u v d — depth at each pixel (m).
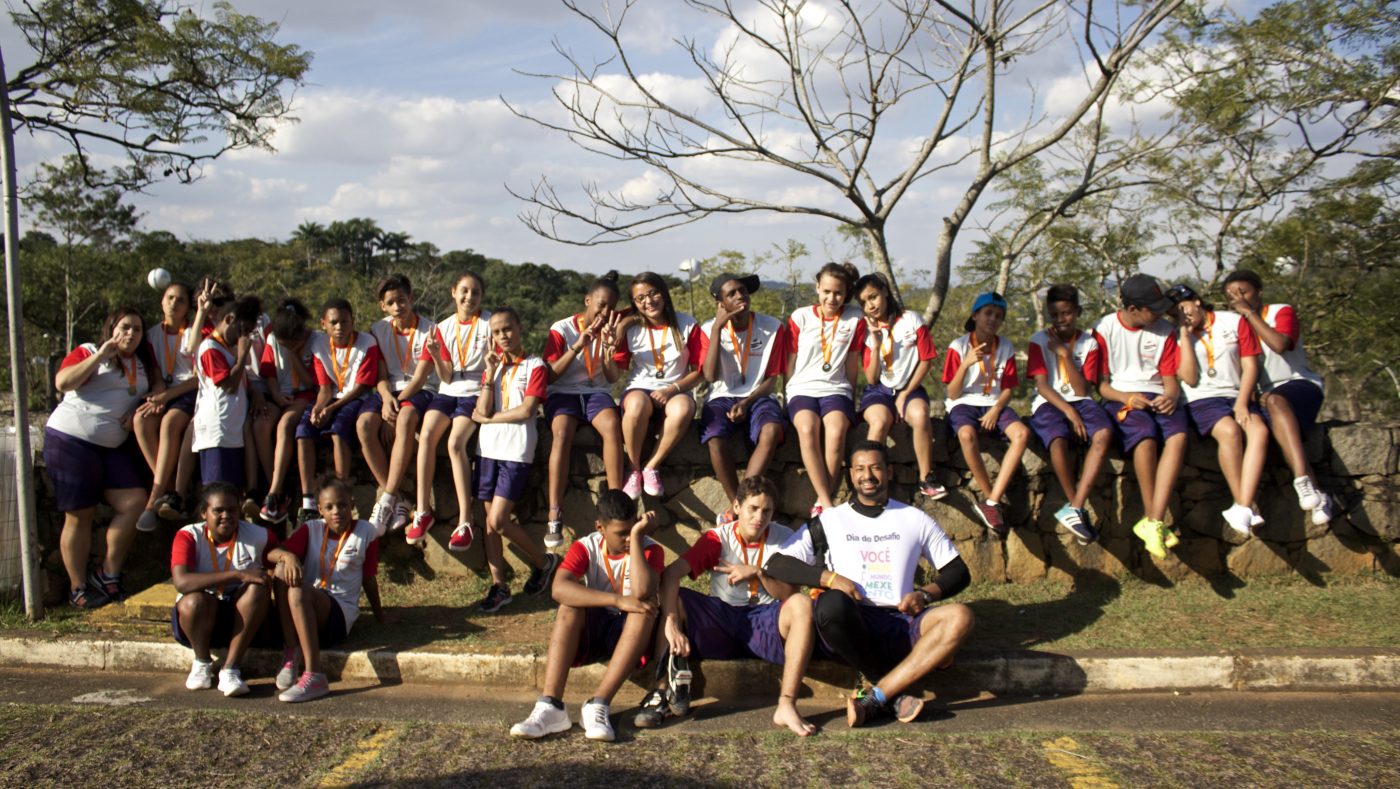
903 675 4.44
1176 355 5.89
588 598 4.43
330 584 5.18
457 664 4.97
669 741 4.21
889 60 8.27
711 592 5.08
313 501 6.12
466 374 6.14
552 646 4.45
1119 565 6.11
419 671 5.00
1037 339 6.16
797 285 19.00
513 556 6.31
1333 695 4.69
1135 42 7.65
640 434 6.00
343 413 6.18
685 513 6.27
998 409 5.99
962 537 6.16
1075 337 6.09
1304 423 5.99
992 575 6.16
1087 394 6.06
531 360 5.91
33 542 5.68
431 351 6.12
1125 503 6.11
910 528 4.73
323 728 4.36
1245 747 4.04
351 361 6.22
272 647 5.09
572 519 6.27
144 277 32.06
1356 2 9.81
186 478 6.16
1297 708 4.52
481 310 6.32
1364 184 12.56
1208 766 3.85
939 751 4.05
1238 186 11.00
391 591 6.19
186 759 4.02
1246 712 4.48
